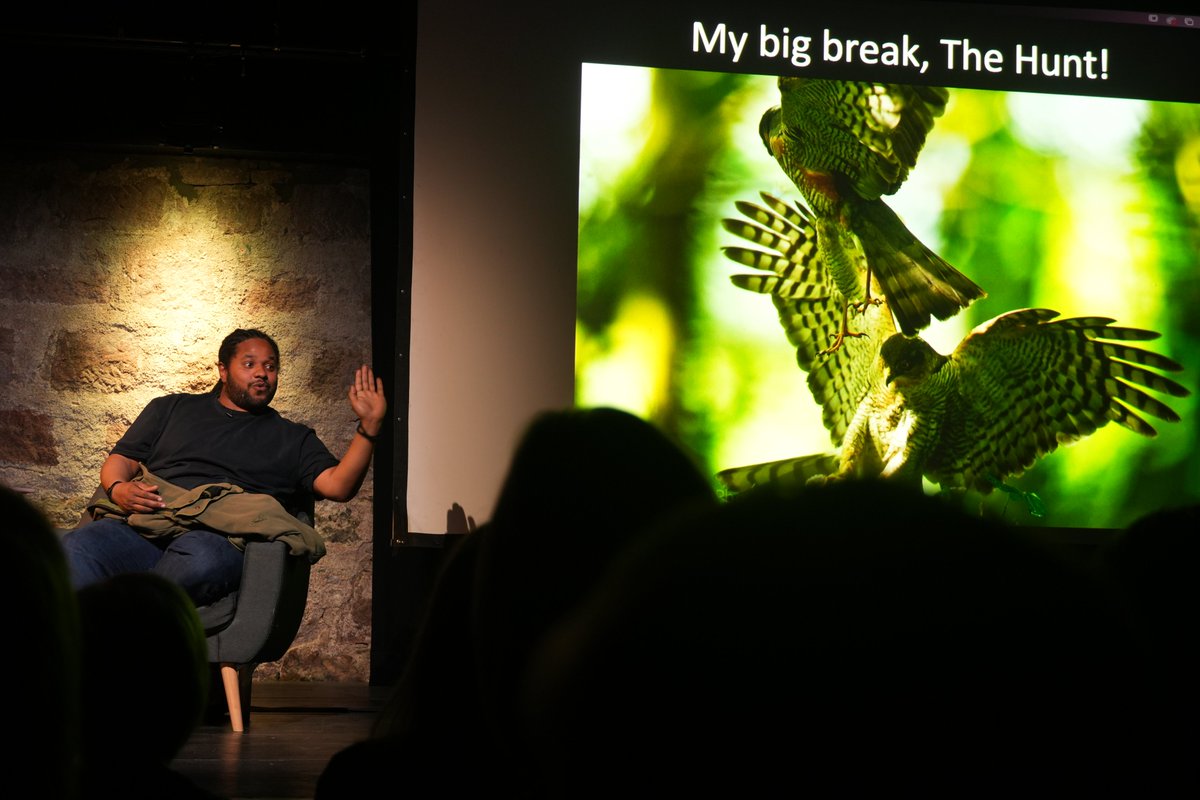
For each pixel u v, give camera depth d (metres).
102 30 4.39
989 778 0.24
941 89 4.18
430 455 3.86
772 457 4.02
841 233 4.11
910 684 0.24
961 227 4.16
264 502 3.32
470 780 0.93
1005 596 0.25
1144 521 0.69
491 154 3.95
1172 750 0.26
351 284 4.54
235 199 4.50
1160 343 4.19
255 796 2.20
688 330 4.01
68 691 0.52
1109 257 4.19
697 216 4.04
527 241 3.95
